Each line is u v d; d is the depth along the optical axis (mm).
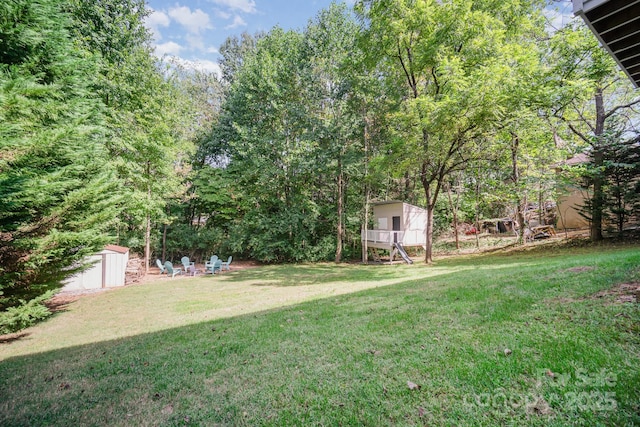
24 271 5801
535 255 11977
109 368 3975
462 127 11453
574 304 3979
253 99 19578
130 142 13188
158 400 3020
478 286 6055
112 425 2658
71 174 6719
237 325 5578
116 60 13742
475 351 3123
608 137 11172
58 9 7445
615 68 10859
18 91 5066
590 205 12289
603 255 8492
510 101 10406
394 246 17062
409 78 14391
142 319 6984
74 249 7039
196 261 21312
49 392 3396
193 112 19141
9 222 5469
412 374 2896
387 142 18234
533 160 14664
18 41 6211
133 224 17156
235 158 20875
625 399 2094
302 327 4969
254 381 3193
